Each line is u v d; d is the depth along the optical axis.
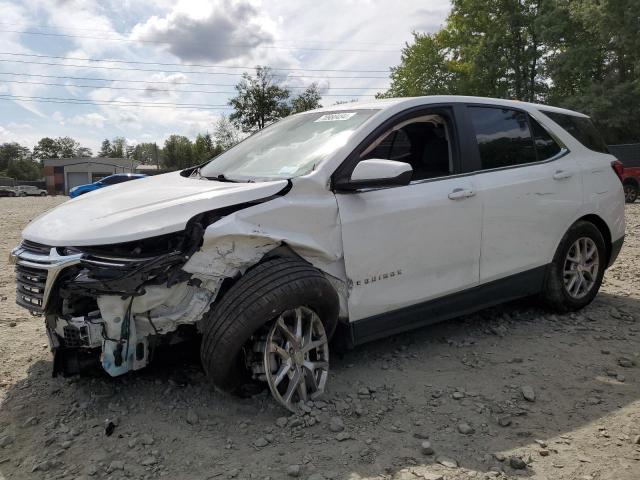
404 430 3.00
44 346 4.30
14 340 4.43
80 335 2.91
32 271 3.07
